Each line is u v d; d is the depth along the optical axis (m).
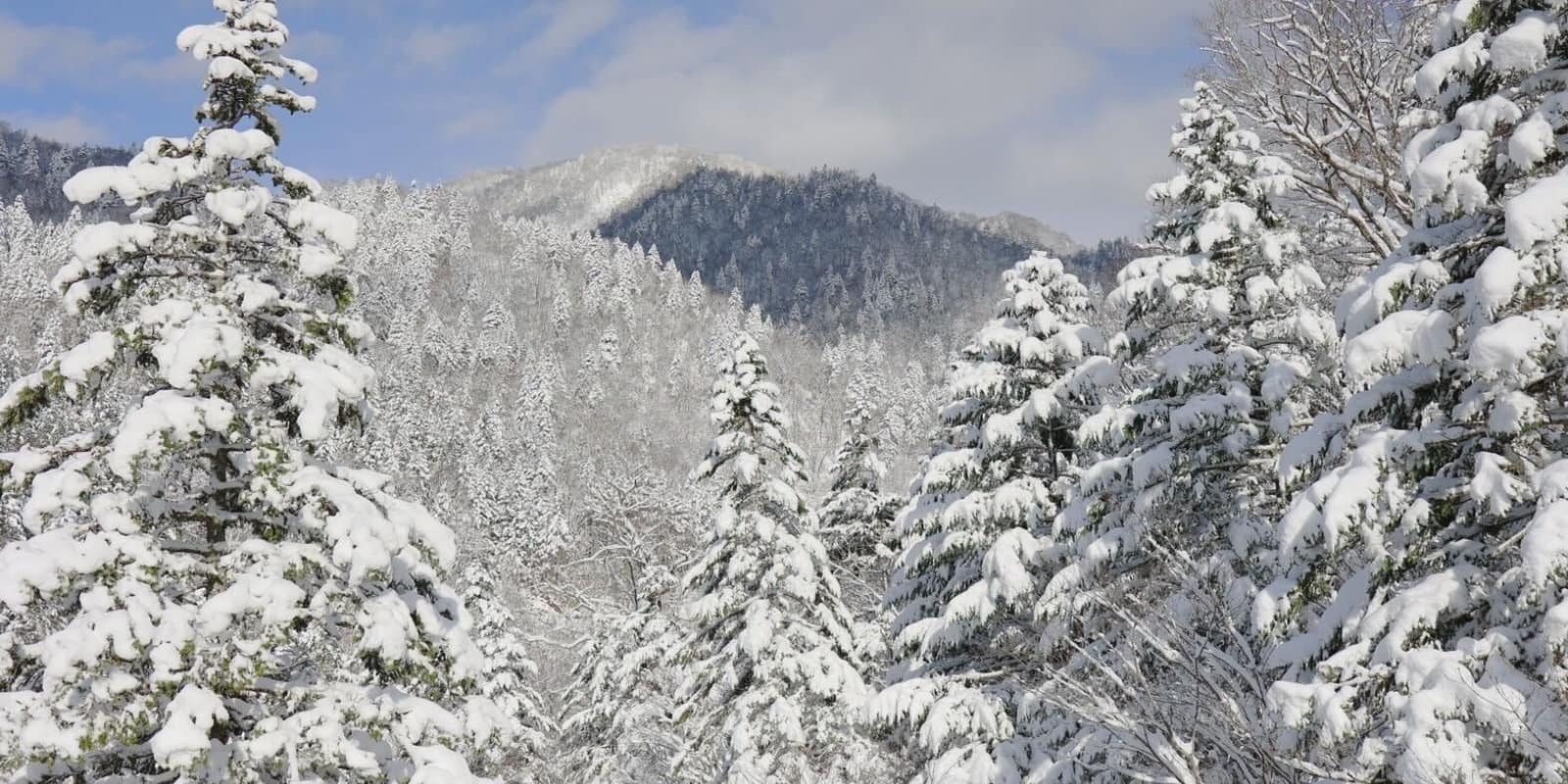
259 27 10.34
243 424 8.97
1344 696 7.24
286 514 9.75
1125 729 7.75
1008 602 14.91
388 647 8.90
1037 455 17.67
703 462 21.62
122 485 9.18
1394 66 12.81
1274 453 13.05
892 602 19.38
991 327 17.30
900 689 15.20
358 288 10.36
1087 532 14.15
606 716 31.44
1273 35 13.66
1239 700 8.61
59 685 7.68
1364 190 13.64
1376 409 8.48
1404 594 7.65
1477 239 7.84
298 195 10.55
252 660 8.41
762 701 19.33
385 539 9.17
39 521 8.23
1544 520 6.52
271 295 9.52
